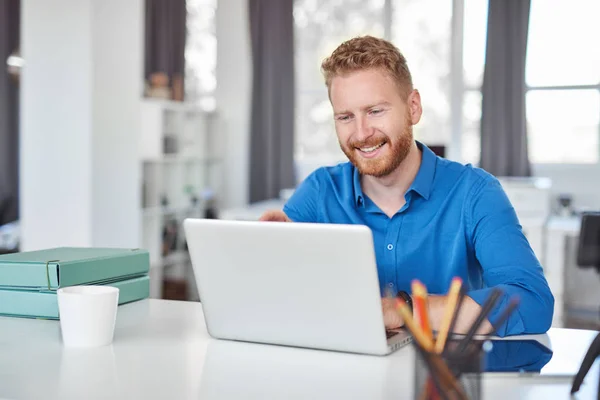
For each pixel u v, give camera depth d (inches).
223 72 322.0
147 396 40.7
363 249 47.1
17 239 236.8
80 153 210.2
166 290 229.0
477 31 285.4
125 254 67.1
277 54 304.8
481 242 67.5
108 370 45.9
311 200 77.7
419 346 32.6
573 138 274.8
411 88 68.7
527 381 43.5
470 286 72.2
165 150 283.4
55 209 213.2
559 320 204.5
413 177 71.5
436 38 292.7
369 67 65.2
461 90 287.7
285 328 51.6
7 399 40.1
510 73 273.7
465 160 290.4
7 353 50.0
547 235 223.5
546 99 275.7
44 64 211.9
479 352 32.7
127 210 223.0
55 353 50.0
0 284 61.1
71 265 60.1
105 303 51.8
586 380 43.4
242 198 323.0
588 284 239.6
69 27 209.0
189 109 294.0
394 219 71.9
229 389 42.0
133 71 222.2
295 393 41.3
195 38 326.6
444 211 70.9
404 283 71.7
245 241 50.7
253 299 51.9
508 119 275.1
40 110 213.3
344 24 305.4
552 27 272.5
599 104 270.7
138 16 221.6
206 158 312.8
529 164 274.8
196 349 51.5
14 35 311.3
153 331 56.8
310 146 315.0
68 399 40.1
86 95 208.5
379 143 66.4
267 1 304.5
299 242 48.9
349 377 44.5
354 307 48.9
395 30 297.3
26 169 215.5
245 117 320.5
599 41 268.7
